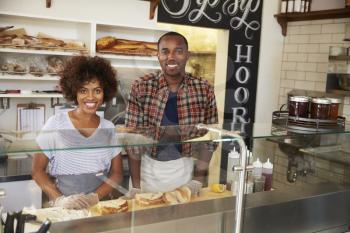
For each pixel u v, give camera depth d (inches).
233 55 147.9
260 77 156.3
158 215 50.1
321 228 61.7
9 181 46.3
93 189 50.5
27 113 115.6
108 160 51.0
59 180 48.8
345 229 64.7
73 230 45.2
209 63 149.4
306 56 149.0
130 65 125.4
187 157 54.9
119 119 122.9
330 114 62.6
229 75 148.3
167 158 53.9
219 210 52.9
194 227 51.0
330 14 134.5
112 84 97.7
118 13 122.4
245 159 51.7
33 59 109.7
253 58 152.9
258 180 59.5
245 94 153.4
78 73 91.8
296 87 154.0
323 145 64.6
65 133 49.4
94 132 51.9
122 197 52.0
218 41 149.4
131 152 51.9
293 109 62.7
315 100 61.9
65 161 48.4
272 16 154.9
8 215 40.7
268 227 55.9
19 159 46.8
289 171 62.8
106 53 117.8
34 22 113.3
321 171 65.5
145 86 91.1
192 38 144.3
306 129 60.3
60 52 109.7
